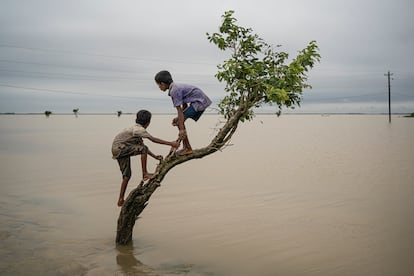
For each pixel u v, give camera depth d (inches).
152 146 1295.5
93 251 341.1
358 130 2266.2
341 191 570.6
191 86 289.4
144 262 319.6
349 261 325.1
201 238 381.4
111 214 464.4
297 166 810.8
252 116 308.7
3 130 2396.7
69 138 1669.5
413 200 512.1
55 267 301.7
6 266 301.3
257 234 390.9
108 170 772.0
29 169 781.3
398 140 1441.9
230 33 303.7
